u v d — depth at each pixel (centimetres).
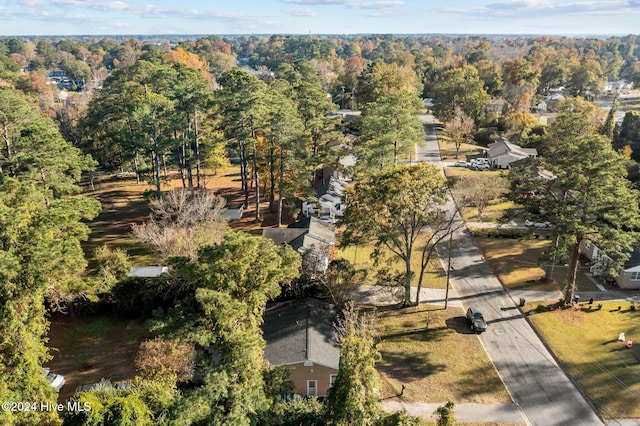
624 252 3706
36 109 4919
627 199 3072
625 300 3500
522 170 4547
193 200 4162
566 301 3412
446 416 1697
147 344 2486
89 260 3962
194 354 2222
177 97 5097
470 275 3931
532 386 2672
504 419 2423
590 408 2498
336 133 5859
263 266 2039
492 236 4628
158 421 1727
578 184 3097
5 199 2292
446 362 2873
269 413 1930
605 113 8350
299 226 4412
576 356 2903
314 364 2541
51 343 2998
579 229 3023
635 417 2423
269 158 4922
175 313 2005
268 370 2141
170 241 3381
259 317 2150
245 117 4544
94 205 2973
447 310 3425
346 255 4266
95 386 2384
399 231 3359
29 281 1939
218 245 2108
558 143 5516
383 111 4931
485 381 2712
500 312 3397
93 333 3106
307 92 5841
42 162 3331
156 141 4731
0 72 5550
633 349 2944
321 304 3136
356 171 4834
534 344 3045
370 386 1692
